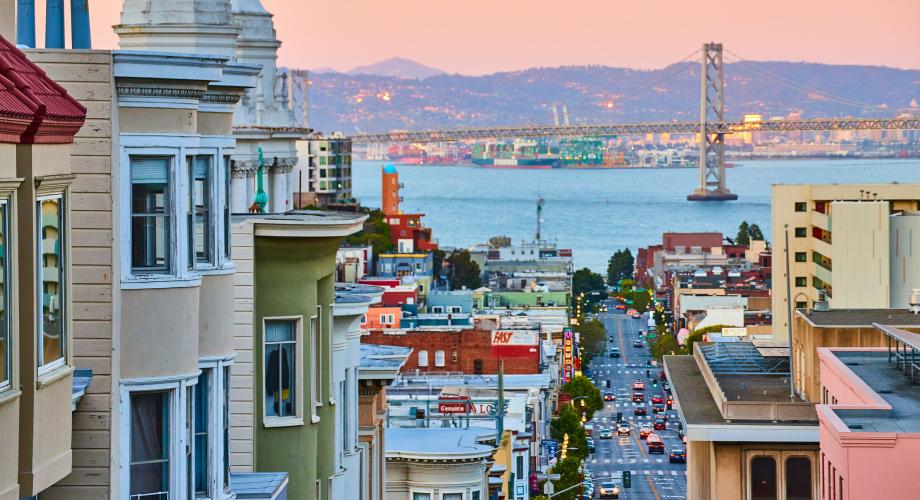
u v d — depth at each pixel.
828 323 176.00
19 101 43.59
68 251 47.62
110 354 54.81
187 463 58.66
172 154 57.09
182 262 57.59
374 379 102.19
